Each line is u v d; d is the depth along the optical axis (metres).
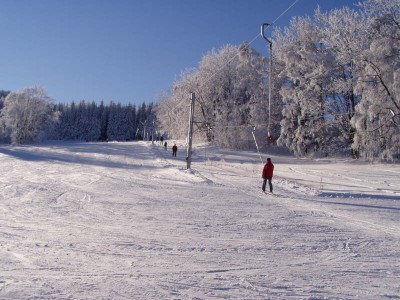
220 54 76.19
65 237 9.40
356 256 8.25
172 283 6.21
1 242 8.74
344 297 5.79
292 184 24.41
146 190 20.33
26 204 14.99
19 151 57.19
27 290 5.65
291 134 58.09
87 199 16.62
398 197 20.17
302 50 56.59
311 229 11.12
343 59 49.12
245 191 20.92
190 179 26.77
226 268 7.13
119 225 11.09
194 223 11.64
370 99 43.59
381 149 45.34
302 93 56.00
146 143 85.88
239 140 66.44
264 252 8.41
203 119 74.56
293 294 5.85
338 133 56.50
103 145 80.06
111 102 179.62
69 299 5.36
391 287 6.29
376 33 45.84
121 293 5.68
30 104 95.38
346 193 20.62
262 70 70.06
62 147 71.56
